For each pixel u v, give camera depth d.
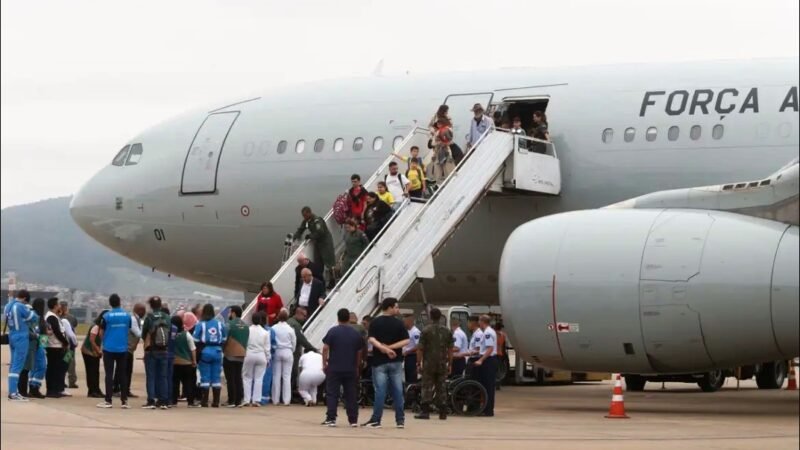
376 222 26.06
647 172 26.53
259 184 30.70
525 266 21.83
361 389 23.61
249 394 23.83
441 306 32.62
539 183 26.88
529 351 22.02
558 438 17.92
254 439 17.59
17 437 17.91
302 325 25.09
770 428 19.61
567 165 27.34
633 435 18.39
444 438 17.88
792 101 25.72
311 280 25.11
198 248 32.19
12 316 25.22
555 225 21.92
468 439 17.75
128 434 18.33
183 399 25.53
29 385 26.27
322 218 27.77
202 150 31.86
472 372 22.30
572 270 21.33
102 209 33.50
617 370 21.48
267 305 25.34
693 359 20.86
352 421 19.50
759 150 25.61
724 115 26.09
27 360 25.48
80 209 34.00
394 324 19.38
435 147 27.11
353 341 19.53
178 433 18.47
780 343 20.38
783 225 20.95
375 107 29.83
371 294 24.70
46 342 25.97
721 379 32.72
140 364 47.12
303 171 30.08
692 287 20.50
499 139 26.56
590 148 27.16
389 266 24.91
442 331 20.92
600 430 19.20
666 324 20.69
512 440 17.62
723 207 21.95
